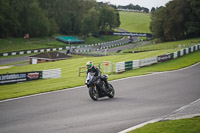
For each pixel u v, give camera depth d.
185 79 23.23
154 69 33.75
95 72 13.96
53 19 136.88
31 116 10.65
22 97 15.45
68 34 149.00
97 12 154.88
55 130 8.58
